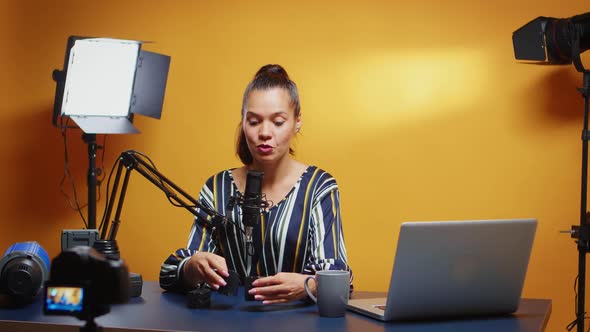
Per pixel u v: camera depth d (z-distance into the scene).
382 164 3.22
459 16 3.16
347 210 3.25
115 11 3.43
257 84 2.01
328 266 1.94
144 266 3.42
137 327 1.58
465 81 3.15
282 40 3.30
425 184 3.19
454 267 1.65
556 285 3.10
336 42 3.25
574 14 3.06
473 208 3.15
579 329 2.79
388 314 1.65
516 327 1.63
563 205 3.08
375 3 3.22
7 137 3.49
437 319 1.71
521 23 3.11
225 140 3.35
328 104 3.26
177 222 3.39
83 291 1.18
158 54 3.13
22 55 3.48
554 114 3.08
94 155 3.07
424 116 3.19
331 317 1.71
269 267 2.07
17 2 3.48
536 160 3.10
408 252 1.60
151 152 3.41
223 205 2.11
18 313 1.74
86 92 2.96
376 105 3.22
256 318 1.69
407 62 3.20
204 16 3.36
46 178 3.48
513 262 1.71
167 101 3.39
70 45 3.07
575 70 3.06
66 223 3.47
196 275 1.91
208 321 1.65
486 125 3.14
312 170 2.10
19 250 1.89
